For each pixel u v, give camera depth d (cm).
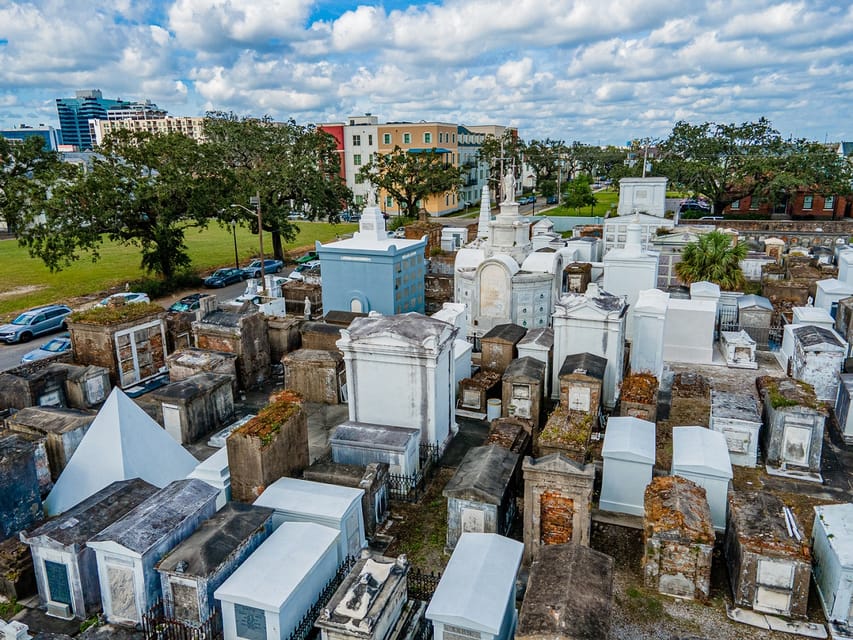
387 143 10788
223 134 6969
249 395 2880
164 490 1622
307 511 1574
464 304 3262
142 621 1408
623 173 10400
